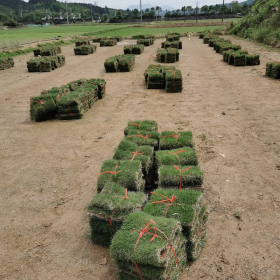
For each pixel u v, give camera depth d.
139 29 68.12
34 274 4.48
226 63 21.42
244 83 15.29
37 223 5.61
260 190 6.12
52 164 7.86
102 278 4.32
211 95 13.54
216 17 103.94
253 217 5.36
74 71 21.66
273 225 5.14
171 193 4.59
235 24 47.91
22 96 15.29
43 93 11.88
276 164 7.11
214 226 5.19
